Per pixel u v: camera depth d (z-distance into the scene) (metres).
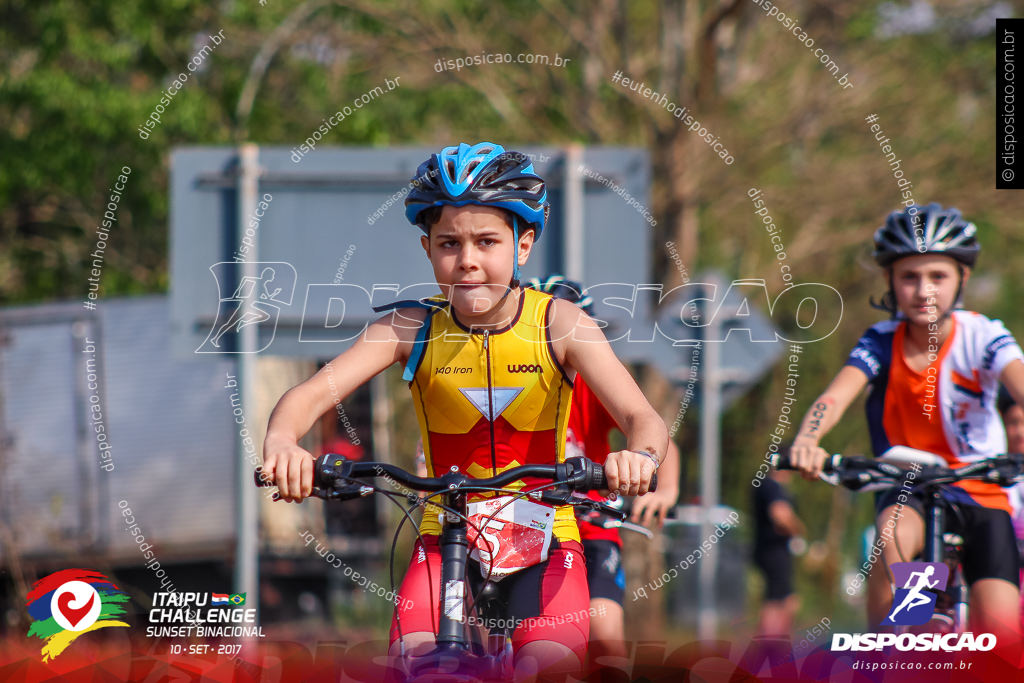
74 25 29.61
